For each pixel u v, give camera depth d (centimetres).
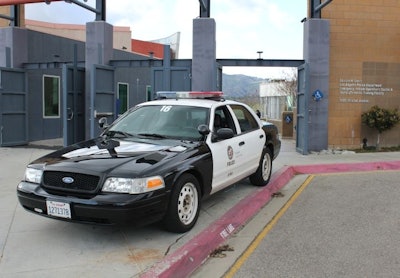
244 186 834
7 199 710
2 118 1416
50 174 503
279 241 555
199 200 580
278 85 4128
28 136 1559
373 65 1377
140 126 652
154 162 511
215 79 1280
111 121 1384
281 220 650
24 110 1506
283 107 2722
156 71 1339
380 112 1341
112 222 469
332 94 1373
